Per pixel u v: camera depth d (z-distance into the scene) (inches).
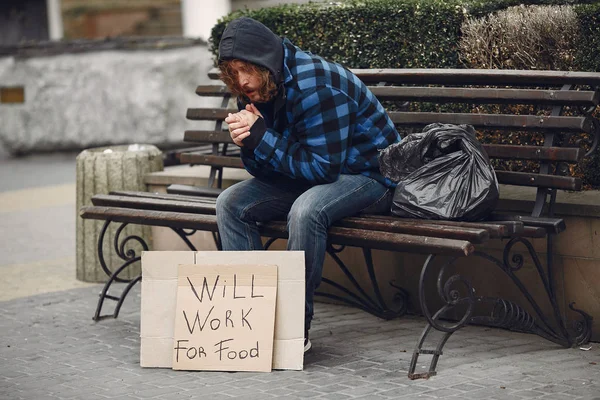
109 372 322.7
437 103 398.0
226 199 333.1
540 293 352.2
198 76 917.8
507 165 406.0
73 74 944.3
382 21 426.0
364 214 331.3
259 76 305.9
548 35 384.5
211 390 297.9
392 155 326.3
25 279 481.7
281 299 315.9
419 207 318.3
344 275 407.8
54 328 384.2
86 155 466.3
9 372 327.0
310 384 300.4
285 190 338.0
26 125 972.6
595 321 340.8
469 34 401.1
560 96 334.6
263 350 312.8
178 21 1195.3
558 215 342.0
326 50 444.1
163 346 323.6
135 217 374.9
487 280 364.2
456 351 333.7
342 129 314.0
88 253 468.4
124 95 920.9
